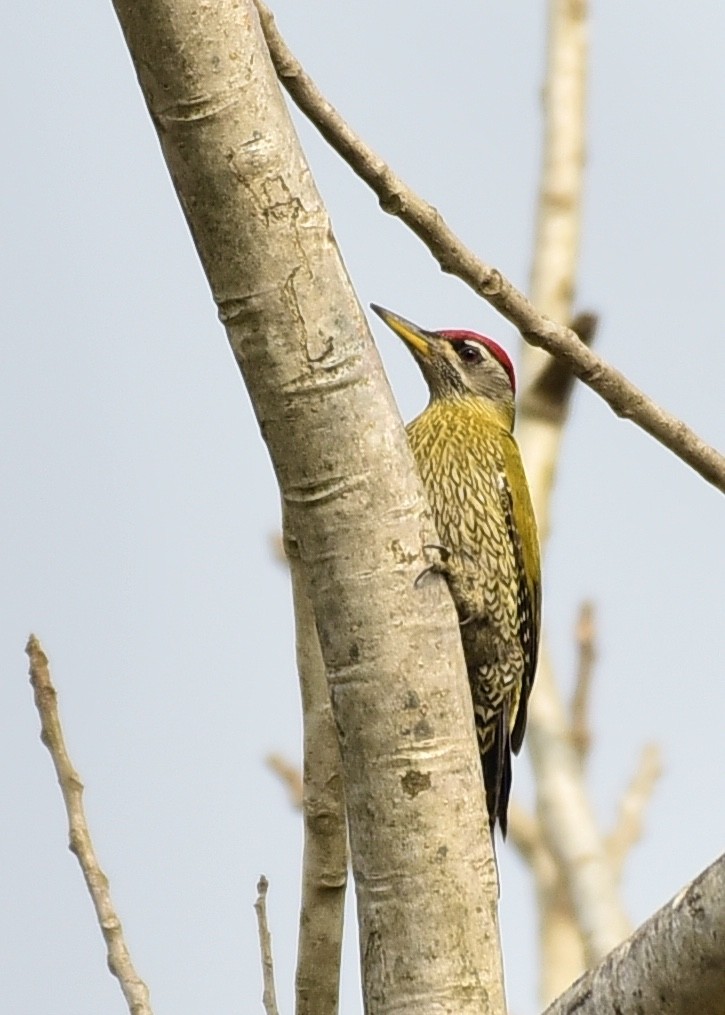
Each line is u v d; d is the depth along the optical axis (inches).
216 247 305.9
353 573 307.0
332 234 309.3
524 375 581.3
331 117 386.9
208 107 300.4
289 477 310.3
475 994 295.0
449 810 301.9
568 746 564.1
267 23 379.9
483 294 404.8
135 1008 348.5
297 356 305.7
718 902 264.5
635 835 562.6
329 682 310.3
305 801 375.6
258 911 353.7
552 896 543.2
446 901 298.5
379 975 299.3
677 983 269.3
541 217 590.9
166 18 296.4
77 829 370.9
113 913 360.8
